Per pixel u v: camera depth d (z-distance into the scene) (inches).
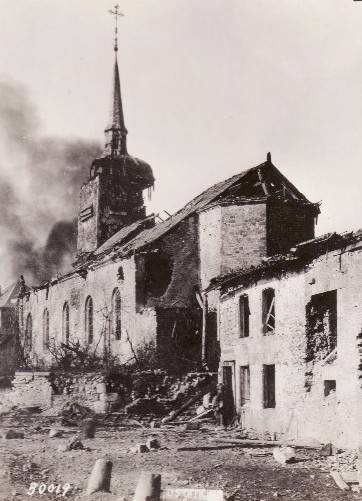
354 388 799.1
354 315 808.9
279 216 1493.6
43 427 1087.0
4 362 2300.7
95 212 2071.9
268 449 807.7
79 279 1879.9
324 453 770.2
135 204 2094.0
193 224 1592.0
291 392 936.3
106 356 1595.7
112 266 1674.5
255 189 1578.5
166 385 1243.8
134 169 2080.5
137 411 1190.9
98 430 1057.5
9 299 2728.8
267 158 1573.6
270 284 1016.9
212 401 1159.0
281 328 976.3
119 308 1654.8
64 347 1768.0
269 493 554.9
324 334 919.7
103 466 555.2
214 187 1711.4
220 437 948.0
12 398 1414.9
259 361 1035.9
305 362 908.0
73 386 1296.8
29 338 2255.2
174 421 1151.0
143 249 1551.4
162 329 1419.8
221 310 1198.9
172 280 1557.6
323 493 559.2
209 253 1544.0
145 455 754.2
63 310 1989.4
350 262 822.5
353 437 792.3
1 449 804.0
